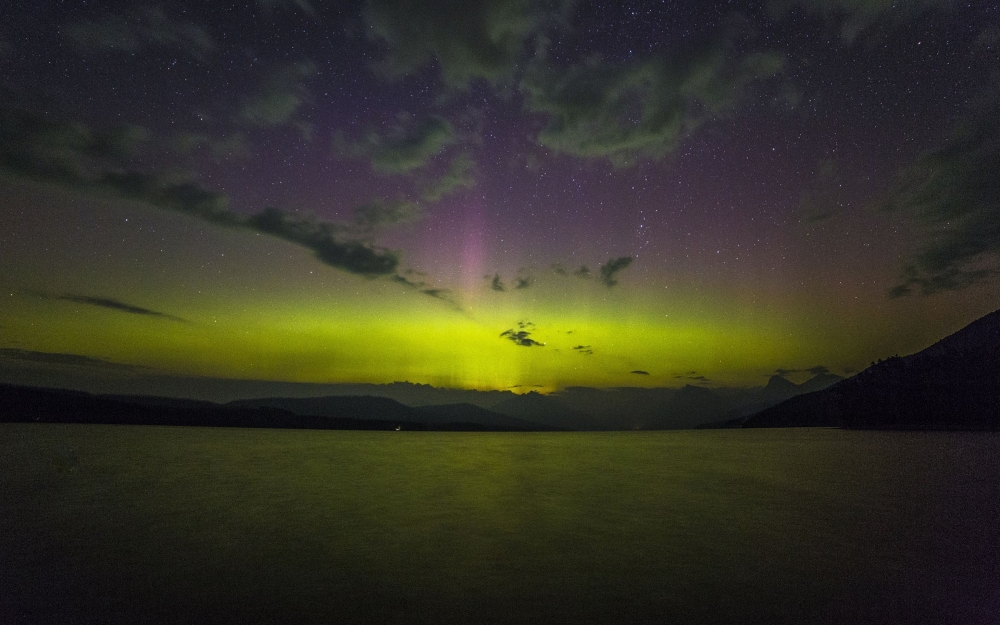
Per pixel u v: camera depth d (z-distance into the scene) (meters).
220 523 4.30
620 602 2.69
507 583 2.96
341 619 2.47
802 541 3.85
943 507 5.02
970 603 2.70
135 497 5.31
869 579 3.05
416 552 3.54
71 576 3.05
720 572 3.17
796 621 2.47
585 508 4.93
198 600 2.70
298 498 5.31
